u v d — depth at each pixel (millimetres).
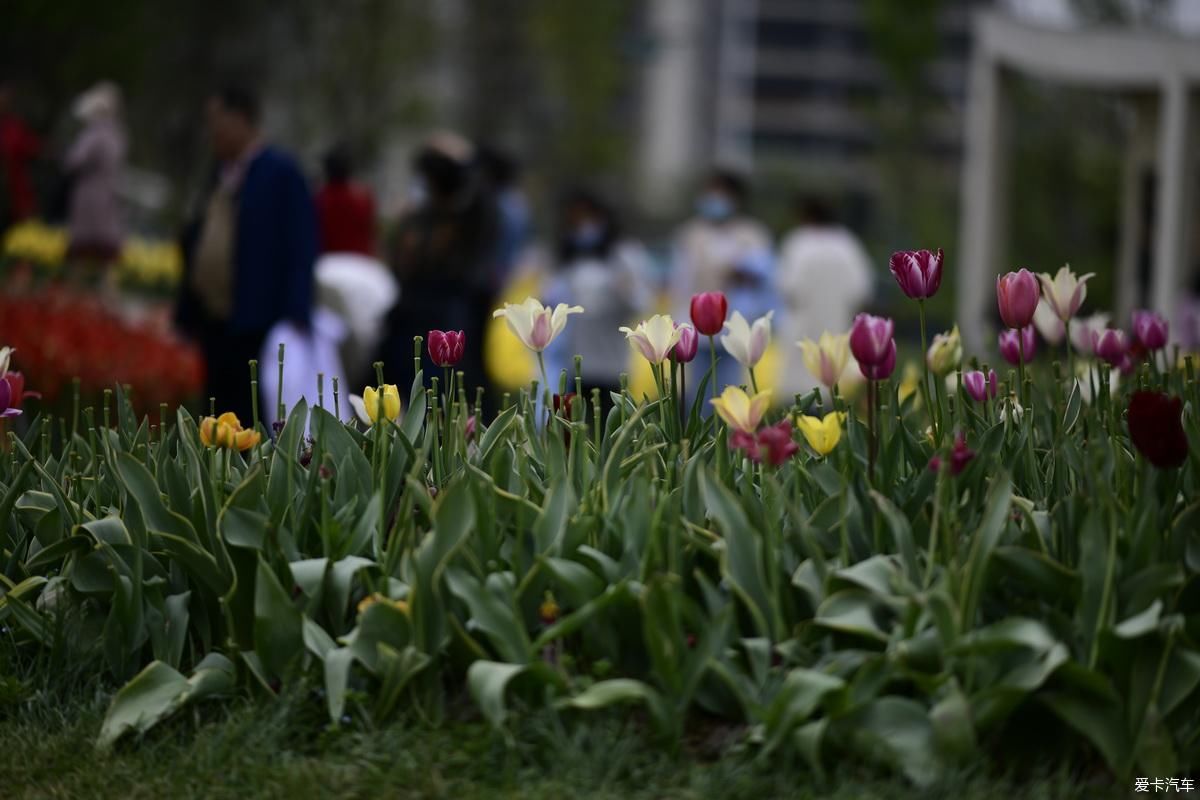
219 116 12156
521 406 6652
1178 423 4957
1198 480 5570
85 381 11430
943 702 4848
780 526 5680
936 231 41031
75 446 7004
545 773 5043
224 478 6117
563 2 73375
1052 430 6254
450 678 5586
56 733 5648
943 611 4855
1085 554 5023
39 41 43031
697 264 20859
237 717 5469
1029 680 4848
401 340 13148
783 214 78250
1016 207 31125
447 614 5336
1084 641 4980
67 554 6227
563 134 76875
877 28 53094
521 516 5496
